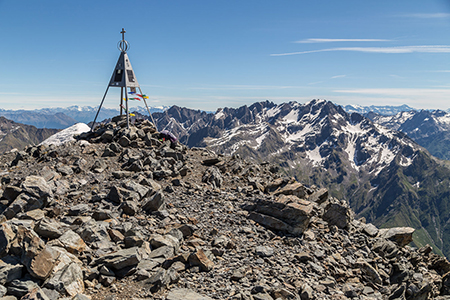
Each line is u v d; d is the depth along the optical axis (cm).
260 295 1109
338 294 1291
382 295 1525
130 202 1634
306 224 1739
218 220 1711
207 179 2334
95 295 1019
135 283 1099
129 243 1292
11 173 2061
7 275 930
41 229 1182
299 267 1423
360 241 1973
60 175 2012
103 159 2397
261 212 1838
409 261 2109
